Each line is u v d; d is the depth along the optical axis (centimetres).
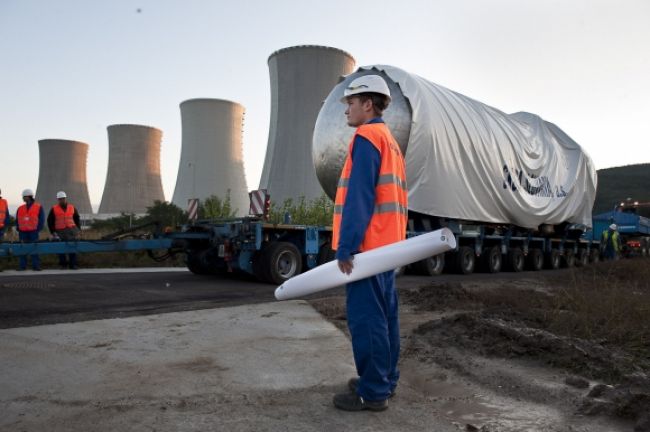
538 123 1551
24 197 1022
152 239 844
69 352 330
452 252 1204
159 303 571
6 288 683
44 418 217
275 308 526
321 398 248
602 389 249
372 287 228
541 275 1245
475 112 1195
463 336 370
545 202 1429
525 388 266
